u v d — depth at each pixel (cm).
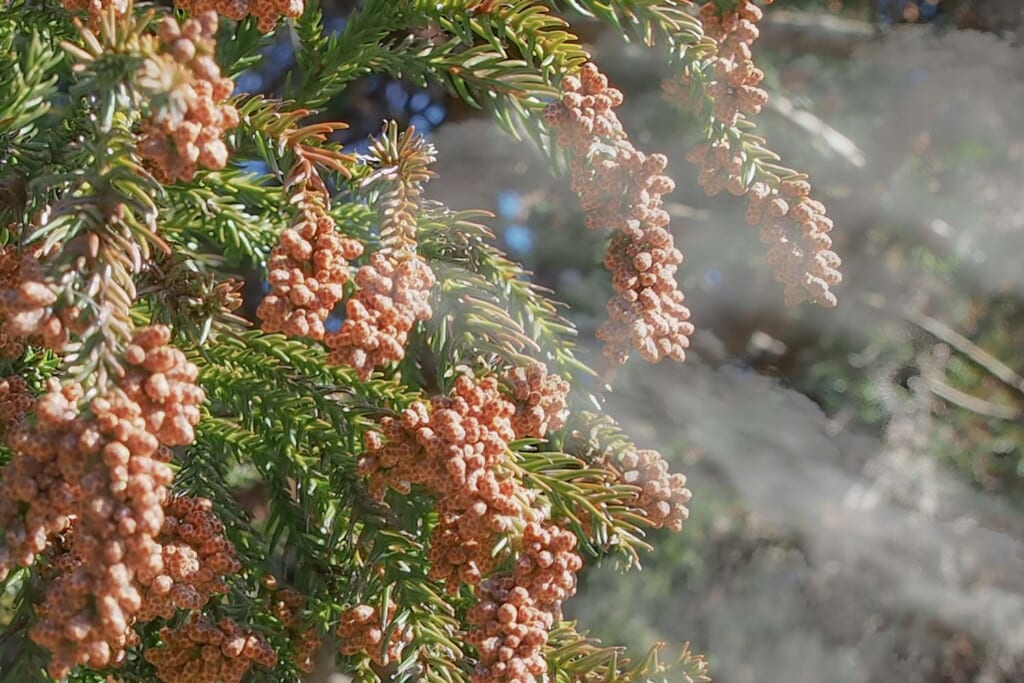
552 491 33
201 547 31
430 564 33
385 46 36
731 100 34
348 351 30
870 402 87
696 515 83
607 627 80
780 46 77
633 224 33
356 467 35
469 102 35
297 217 31
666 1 34
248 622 34
